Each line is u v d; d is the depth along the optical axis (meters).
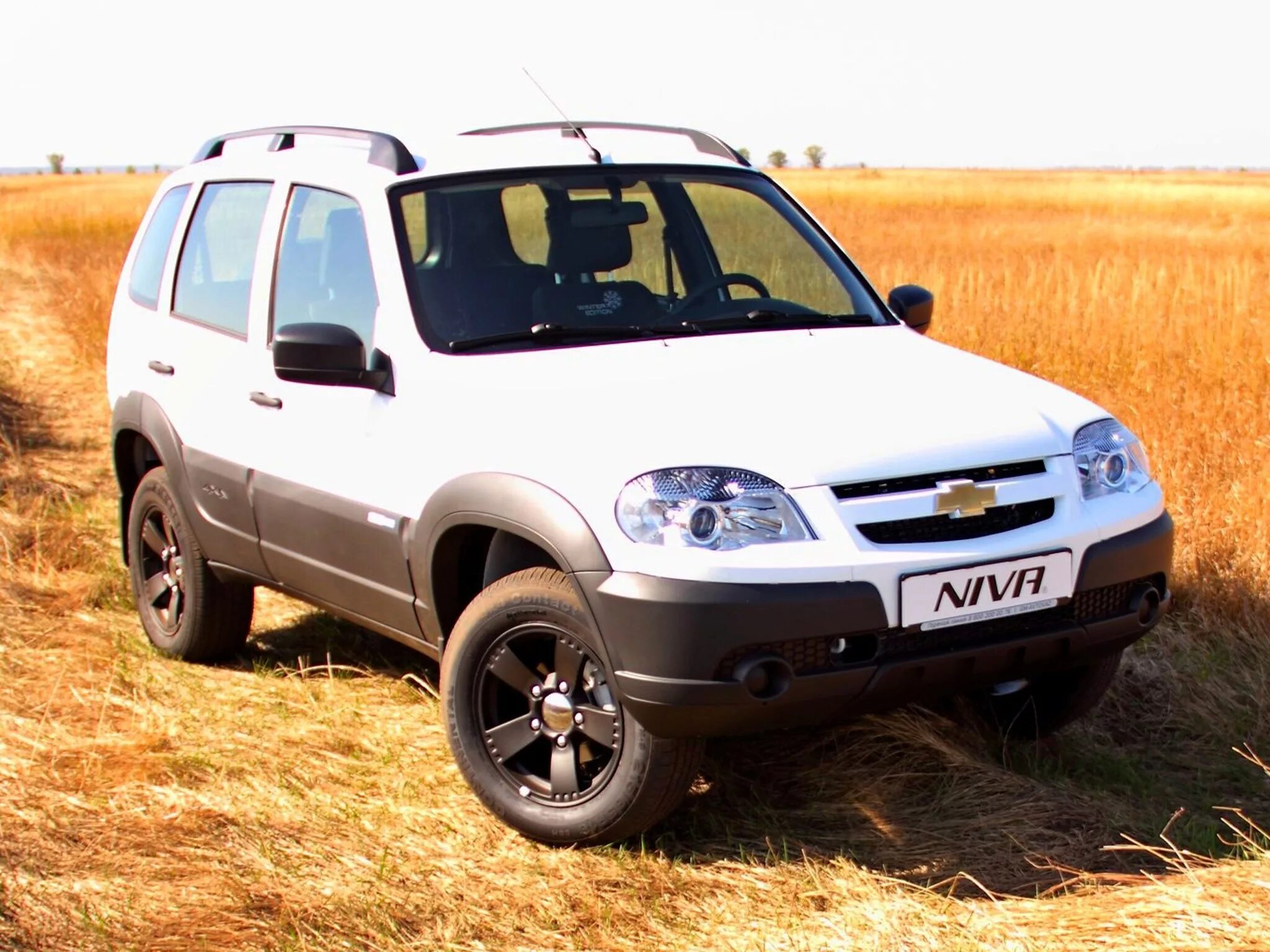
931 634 3.29
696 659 3.12
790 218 4.79
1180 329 9.98
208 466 4.73
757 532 3.18
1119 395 7.89
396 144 4.34
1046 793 3.82
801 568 3.14
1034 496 3.44
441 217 4.17
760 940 3.11
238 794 4.00
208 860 3.58
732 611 3.10
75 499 7.73
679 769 3.38
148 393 5.16
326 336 3.88
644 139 4.94
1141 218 35.56
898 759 4.06
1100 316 10.54
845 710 3.25
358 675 5.02
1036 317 10.85
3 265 23.02
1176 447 6.49
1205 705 4.45
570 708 3.50
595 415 3.45
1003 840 3.60
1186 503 5.84
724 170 4.80
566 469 3.35
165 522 5.26
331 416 4.13
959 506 3.32
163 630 5.32
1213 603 5.12
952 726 4.19
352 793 3.99
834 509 3.22
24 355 13.25
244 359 4.59
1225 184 66.69
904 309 4.59
